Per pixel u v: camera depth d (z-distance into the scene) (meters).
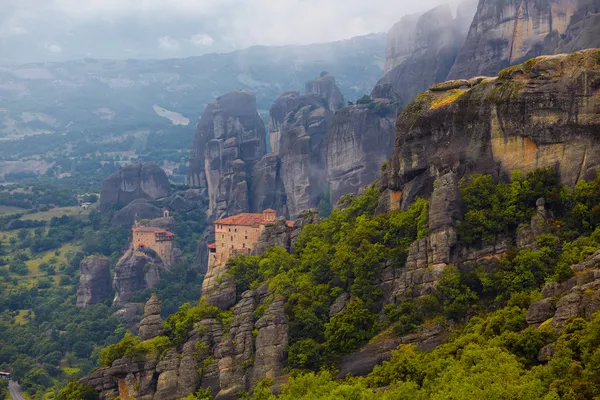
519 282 109.69
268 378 127.56
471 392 83.38
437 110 132.75
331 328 125.62
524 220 117.44
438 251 119.31
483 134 126.00
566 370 83.44
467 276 115.31
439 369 97.31
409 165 135.75
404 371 102.38
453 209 121.38
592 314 87.69
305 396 102.81
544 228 114.00
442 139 131.88
